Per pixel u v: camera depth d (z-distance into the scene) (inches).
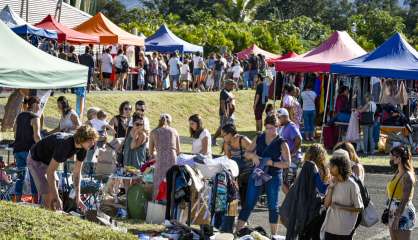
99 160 535.2
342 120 960.3
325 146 965.8
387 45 979.9
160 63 1509.6
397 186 415.2
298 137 561.0
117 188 542.3
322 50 1128.2
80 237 344.2
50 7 1755.7
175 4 4532.5
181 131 1203.9
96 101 1195.9
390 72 927.7
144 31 2301.9
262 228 470.9
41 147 421.1
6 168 510.9
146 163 533.3
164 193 498.3
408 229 413.7
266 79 1171.9
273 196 470.9
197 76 1539.1
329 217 397.1
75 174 430.3
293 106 893.8
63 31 1279.5
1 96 1034.7
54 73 599.8
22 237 322.3
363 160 867.4
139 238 410.0
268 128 476.7
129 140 565.0
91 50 1386.6
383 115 965.2
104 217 443.8
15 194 501.0
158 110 1286.9
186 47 1611.7
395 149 416.2
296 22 3334.2
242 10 3208.7
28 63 589.6
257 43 2484.0
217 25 2556.6
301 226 415.8
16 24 1277.1
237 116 1406.3
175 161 502.6
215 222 481.7
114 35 1369.3
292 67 1061.1
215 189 477.4
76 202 434.6
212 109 1387.8
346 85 1079.6
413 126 978.7
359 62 960.9
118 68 1384.1
